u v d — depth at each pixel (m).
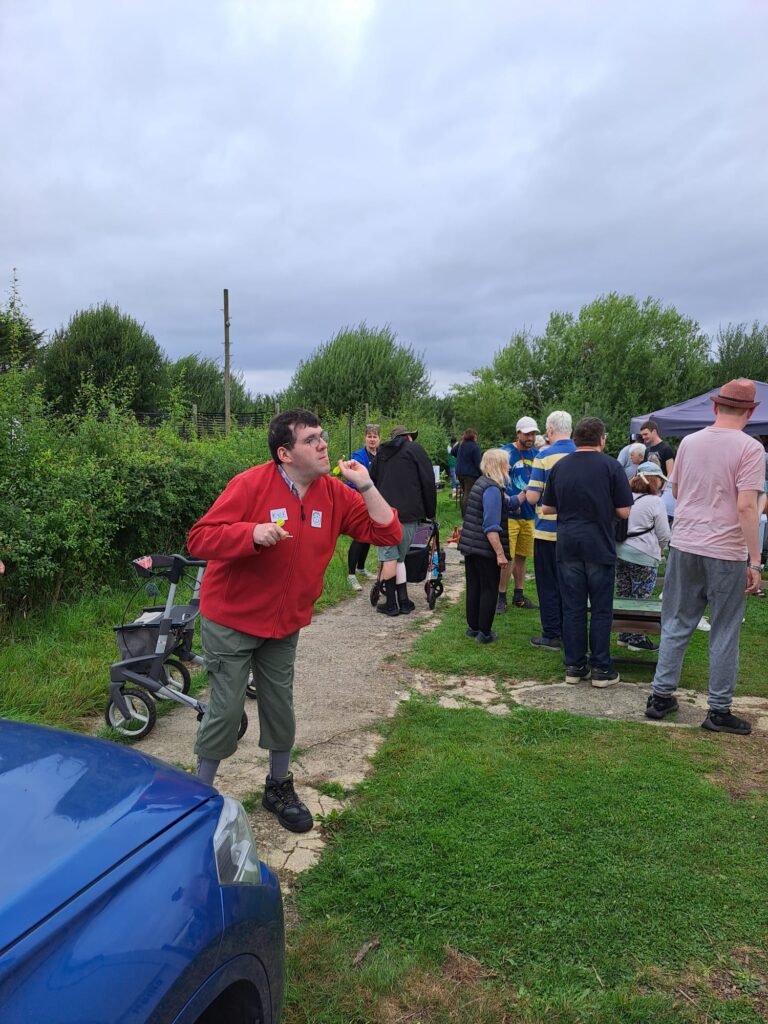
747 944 2.43
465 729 4.16
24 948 1.16
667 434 10.91
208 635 2.92
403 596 7.11
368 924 2.52
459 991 2.22
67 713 4.27
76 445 7.22
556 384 33.53
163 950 1.31
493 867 2.81
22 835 1.43
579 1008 2.15
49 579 5.82
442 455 25.42
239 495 2.83
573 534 4.82
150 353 33.31
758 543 3.94
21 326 7.22
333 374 38.19
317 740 4.05
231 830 1.74
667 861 2.87
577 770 3.63
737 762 3.77
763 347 35.69
